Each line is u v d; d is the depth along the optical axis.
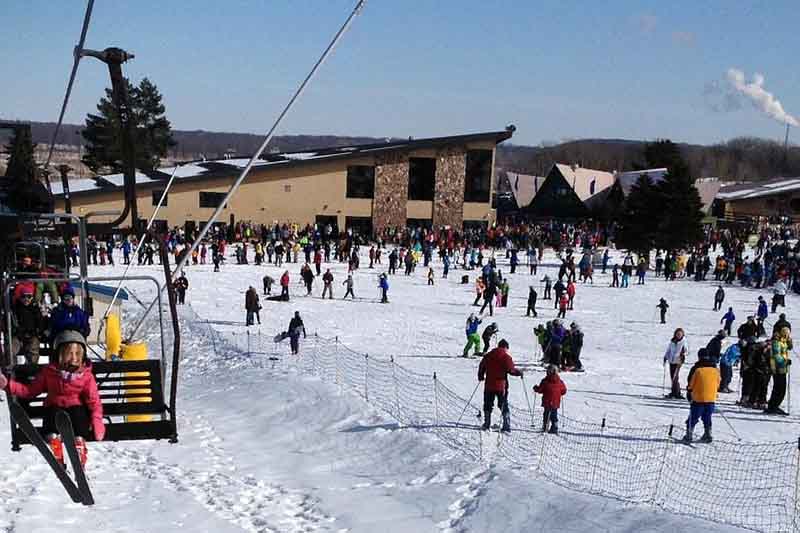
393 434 15.09
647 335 32.38
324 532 10.52
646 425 16.52
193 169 69.31
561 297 36.41
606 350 28.31
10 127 13.27
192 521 10.35
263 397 18.70
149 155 73.69
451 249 55.22
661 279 51.59
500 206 102.00
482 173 73.81
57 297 13.77
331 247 60.09
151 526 10.05
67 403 7.64
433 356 25.45
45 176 13.54
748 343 19.27
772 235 72.50
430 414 16.56
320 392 18.50
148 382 10.28
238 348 25.94
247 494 11.96
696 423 15.88
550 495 11.37
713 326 35.41
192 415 17.47
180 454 14.05
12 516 9.88
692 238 57.72
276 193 68.19
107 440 8.87
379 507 11.47
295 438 15.45
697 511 11.22
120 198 60.91
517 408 17.52
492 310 37.25
